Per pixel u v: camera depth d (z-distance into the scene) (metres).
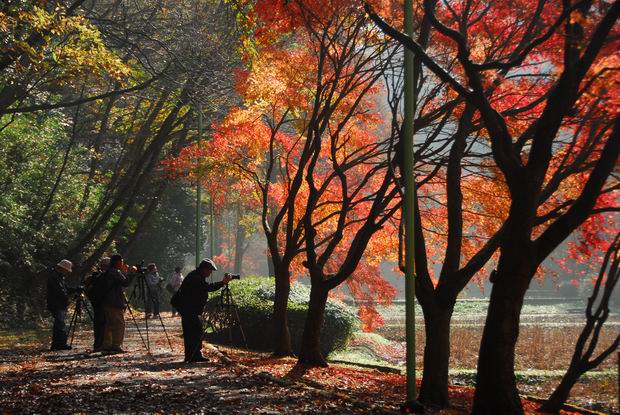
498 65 10.18
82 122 36.66
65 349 19.23
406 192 11.08
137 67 28.02
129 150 36.41
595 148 13.50
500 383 10.06
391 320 40.59
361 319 22.08
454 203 12.80
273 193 20.86
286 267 18.61
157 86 30.02
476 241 17.08
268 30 15.42
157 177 42.59
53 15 17.89
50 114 32.47
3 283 27.78
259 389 12.11
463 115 12.93
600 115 12.12
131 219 43.50
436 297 12.72
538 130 9.78
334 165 16.48
